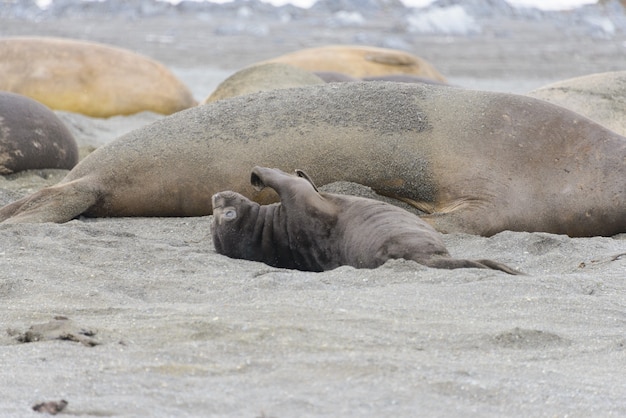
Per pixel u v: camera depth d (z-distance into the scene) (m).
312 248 23.12
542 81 95.88
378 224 22.22
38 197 29.88
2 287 20.25
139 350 15.58
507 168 28.67
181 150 30.48
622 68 112.12
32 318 18.14
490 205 28.17
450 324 17.23
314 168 29.69
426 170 28.97
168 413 12.66
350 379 14.07
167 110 65.56
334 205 23.39
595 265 22.94
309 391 13.61
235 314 17.64
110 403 12.95
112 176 30.59
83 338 16.17
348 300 18.67
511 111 29.56
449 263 20.98
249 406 12.99
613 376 15.02
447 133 29.20
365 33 172.12
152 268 22.44
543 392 13.91
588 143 29.02
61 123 41.66
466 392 13.74
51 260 22.59
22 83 62.81
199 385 13.84
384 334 16.53
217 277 21.31
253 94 31.72
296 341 15.87
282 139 29.95
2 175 39.56
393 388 13.73
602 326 17.81
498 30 180.12
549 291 19.75
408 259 21.31
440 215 27.94
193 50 135.50
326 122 29.92
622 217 28.41
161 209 30.77
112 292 20.12
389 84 31.02
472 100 30.00
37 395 13.38
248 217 23.80
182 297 19.80
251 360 14.88
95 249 23.64
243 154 30.06
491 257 24.25
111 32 169.75
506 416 13.04
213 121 30.89
